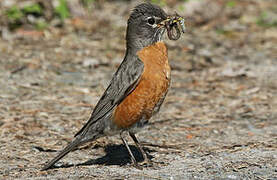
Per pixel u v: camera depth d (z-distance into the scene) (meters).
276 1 24.47
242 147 10.59
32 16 20.27
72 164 9.75
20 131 11.38
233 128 11.89
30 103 13.12
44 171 9.21
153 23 9.39
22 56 16.84
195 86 15.01
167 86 9.34
